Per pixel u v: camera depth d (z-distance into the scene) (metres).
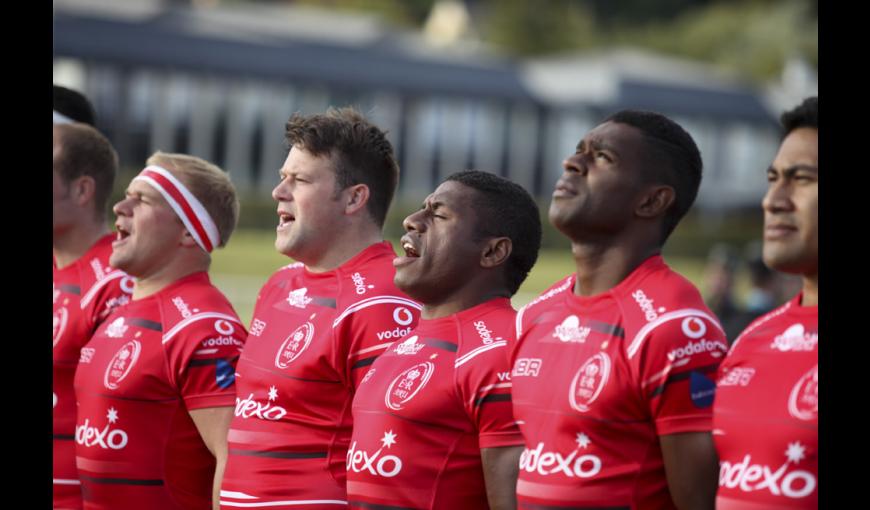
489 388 12.07
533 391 11.32
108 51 118.94
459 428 12.28
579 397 10.88
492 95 141.50
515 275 13.07
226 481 13.77
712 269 44.41
